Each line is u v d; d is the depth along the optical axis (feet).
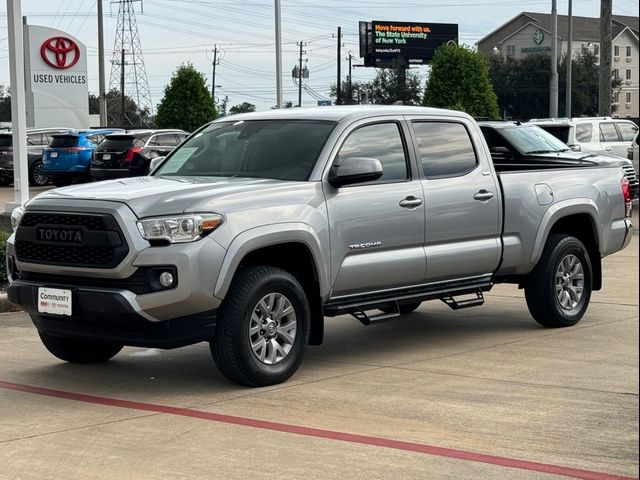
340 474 17.49
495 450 18.81
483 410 21.63
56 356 26.61
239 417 21.25
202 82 125.59
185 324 22.75
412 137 27.55
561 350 28.07
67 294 23.16
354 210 25.48
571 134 75.15
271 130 27.07
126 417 21.40
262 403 22.41
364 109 27.37
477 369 25.71
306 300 24.54
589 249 32.81
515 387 23.70
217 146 27.61
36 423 21.04
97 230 22.66
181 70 125.39
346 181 24.98
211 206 22.89
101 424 20.88
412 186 27.02
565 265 31.37
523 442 19.30
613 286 39.93
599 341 29.32
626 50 383.65
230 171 26.48
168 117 125.18
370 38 328.70
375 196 25.99
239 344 23.21
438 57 115.24
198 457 18.54
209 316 23.00
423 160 27.63
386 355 27.71
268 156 26.22
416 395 22.99
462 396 22.86
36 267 23.82
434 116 28.43
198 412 21.72
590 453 18.60
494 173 29.27
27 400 23.03
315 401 22.54
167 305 22.33
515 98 298.35
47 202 23.71
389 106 28.37
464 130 29.04
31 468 18.04
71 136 97.19
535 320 31.55
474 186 28.48
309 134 26.32
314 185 24.91
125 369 26.37
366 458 18.38
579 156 44.88
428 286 27.86
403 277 26.76
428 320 33.22
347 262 25.41
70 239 23.06
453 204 27.84
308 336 24.73
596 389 23.44
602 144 76.13
